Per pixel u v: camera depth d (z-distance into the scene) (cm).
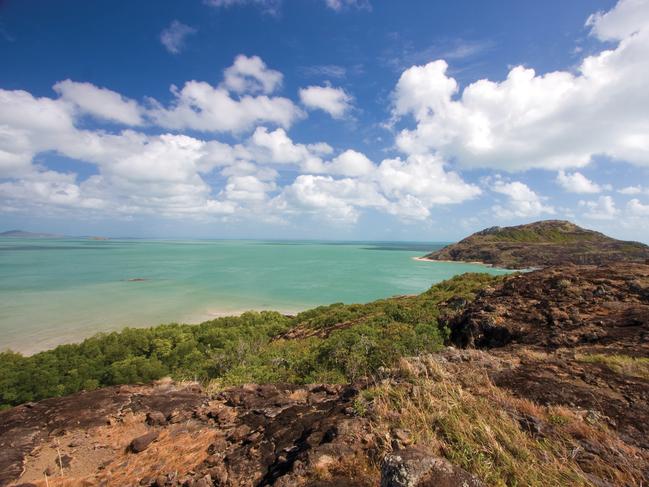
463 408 557
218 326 3834
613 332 1284
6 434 681
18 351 3556
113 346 2866
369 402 603
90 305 5947
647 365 835
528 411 586
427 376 676
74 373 2347
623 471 441
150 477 537
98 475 557
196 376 1831
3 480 544
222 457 558
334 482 406
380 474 410
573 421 555
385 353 1233
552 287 1889
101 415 763
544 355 1032
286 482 416
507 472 421
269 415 682
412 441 465
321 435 530
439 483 342
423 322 2039
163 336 3228
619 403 630
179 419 734
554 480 409
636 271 1883
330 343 1386
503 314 1772
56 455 619
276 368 1468
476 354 923
